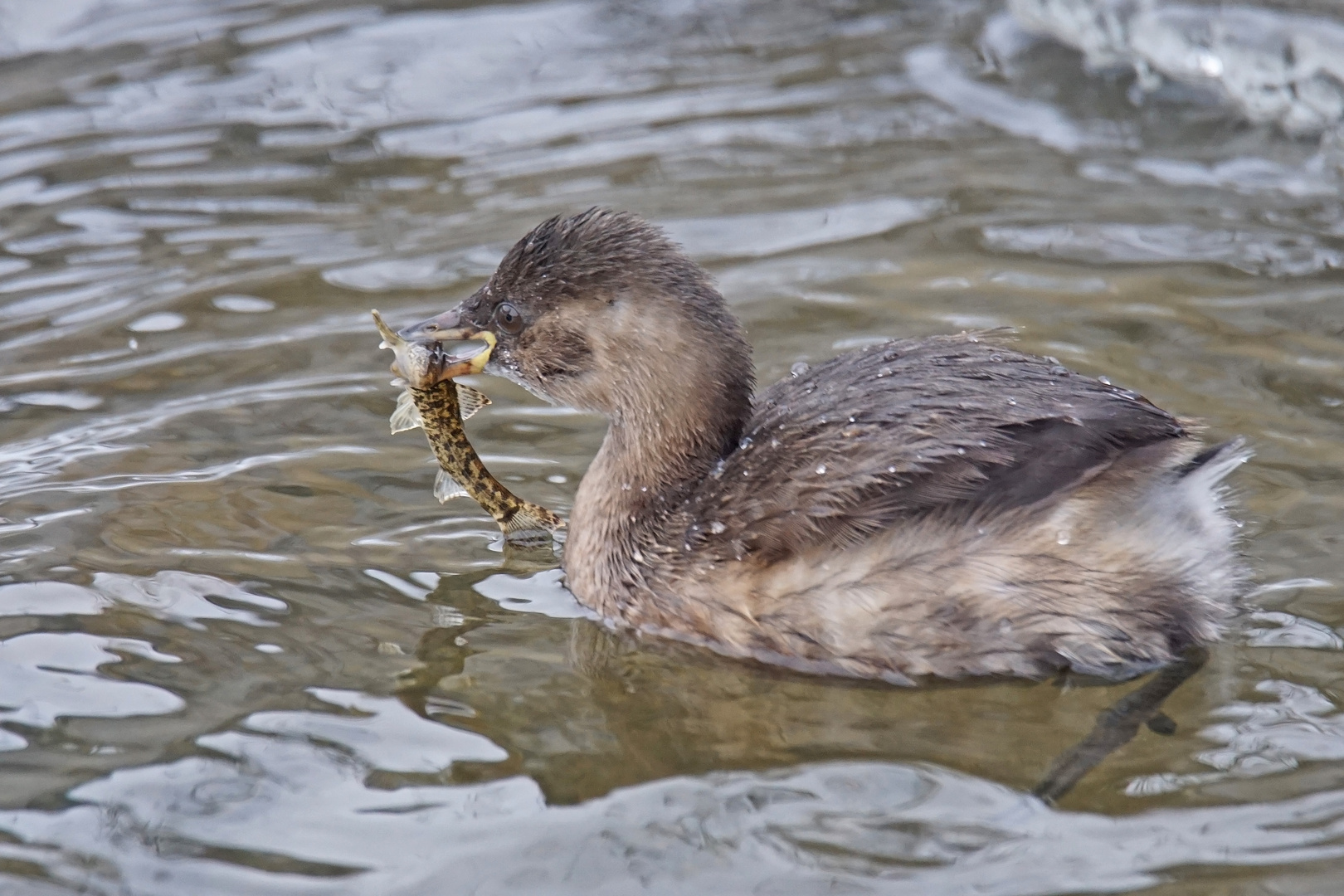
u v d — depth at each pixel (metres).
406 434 13.07
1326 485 11.67
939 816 8.66
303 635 10.43
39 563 11.14
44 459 12.57
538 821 8.66
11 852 8.37
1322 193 16.44
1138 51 19.03
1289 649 10.04
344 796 8.86
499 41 20.78
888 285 14.95
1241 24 18.61
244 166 17.94
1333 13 18.33
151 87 19.70
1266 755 9.09
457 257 15.77
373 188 17.39
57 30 21.12
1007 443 9.77
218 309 15.02
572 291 11.16
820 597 9.92
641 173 17.41
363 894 8.09
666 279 11.03
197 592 10.84
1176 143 17.70
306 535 11.65
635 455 11.09
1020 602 9.66
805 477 10.11
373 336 14.48
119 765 9.06
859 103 18.91
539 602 11.04
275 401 13.49
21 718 9.48
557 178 17.39
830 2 21.67
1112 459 9.71
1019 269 15.15
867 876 8.18
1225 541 10.15
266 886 8.14
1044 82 19.16
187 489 12.19
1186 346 13.69
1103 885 8.04
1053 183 16.91
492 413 13.49
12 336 14.57
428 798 8.86
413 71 20.03
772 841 8.48
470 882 8.19
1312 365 13.30
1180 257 15.26
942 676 9.94
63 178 17.70
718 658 10.40
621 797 8.88
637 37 20.91
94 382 13.77
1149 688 9.80
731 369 11.01
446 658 10.28
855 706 9.81
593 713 9.72
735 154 17.80
